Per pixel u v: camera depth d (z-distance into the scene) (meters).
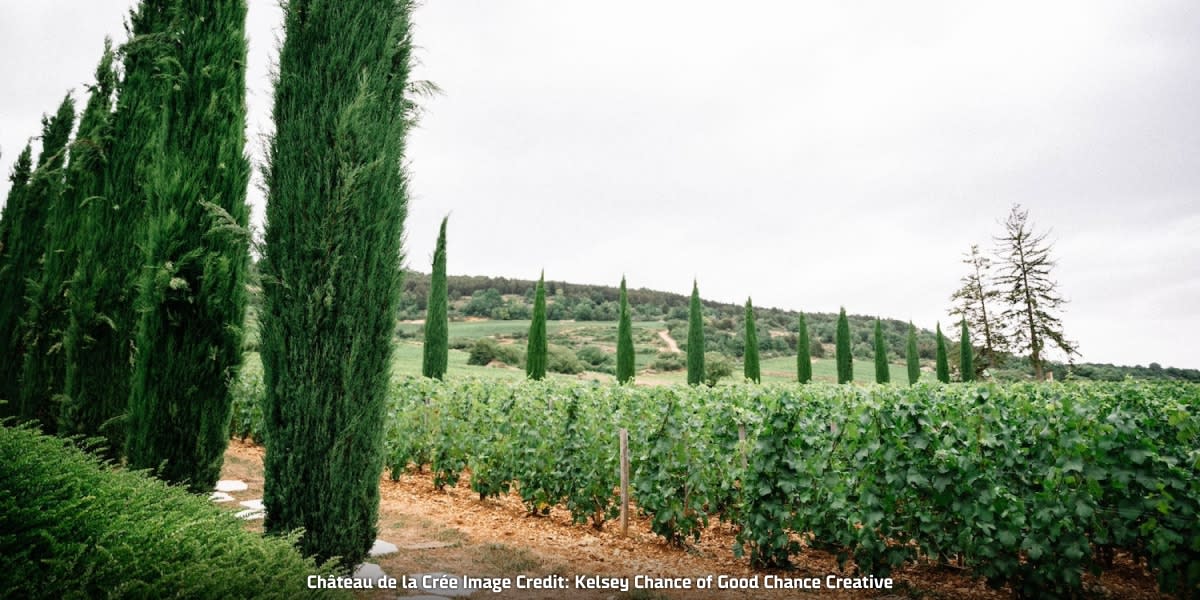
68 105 10.24
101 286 6.09
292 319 4.89
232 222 5.47
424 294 83.75
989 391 6.45
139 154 6.46
